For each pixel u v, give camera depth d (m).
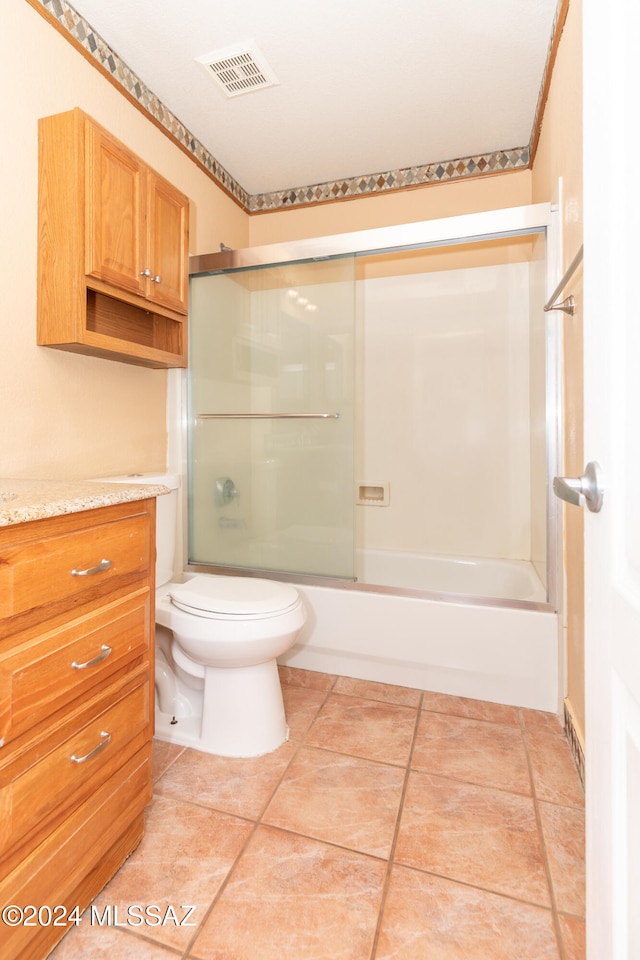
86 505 0.86
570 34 1.41
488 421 2.37
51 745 0.83
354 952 0.87
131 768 1.05
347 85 1.84
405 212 2.43
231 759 1.42
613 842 0.57
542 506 1.88
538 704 1.68
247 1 1.47
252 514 2.14
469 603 1.74
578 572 1.43
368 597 1.86
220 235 2.40
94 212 1.34
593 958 0.63
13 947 0.76
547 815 1.20
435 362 2.44
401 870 1.04
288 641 1.43
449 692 1.79
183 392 2.18
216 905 0.96
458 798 1.26
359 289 2.55
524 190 2.25
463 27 1.58
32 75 1.36
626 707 0.54
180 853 1.09
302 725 1.59
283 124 2.07
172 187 1.68
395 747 1.48
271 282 2.11
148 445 1.97
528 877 1.03
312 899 0.97
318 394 2.05
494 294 2.33
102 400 1.69
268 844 1.11
